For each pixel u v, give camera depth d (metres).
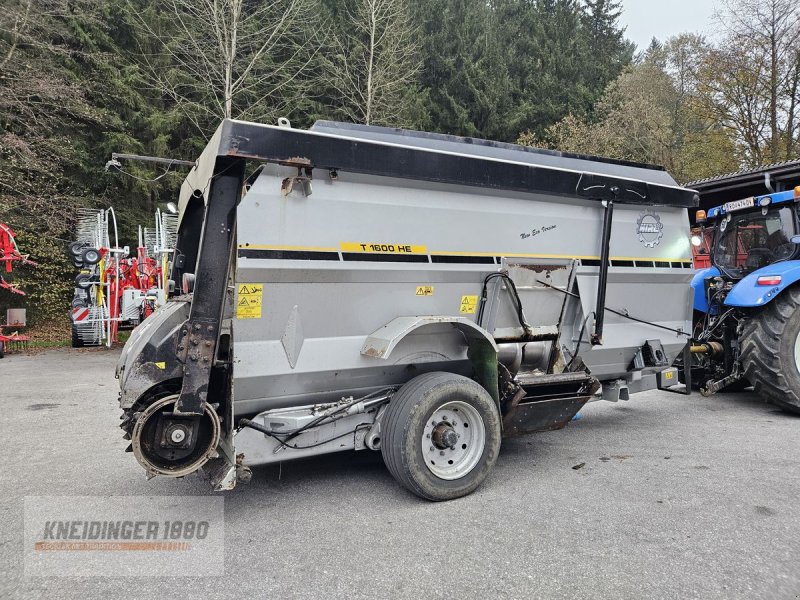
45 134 15.52
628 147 19.97
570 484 3.97
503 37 30.41
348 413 3.71
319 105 19.95
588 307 4.77
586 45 32.91
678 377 5.83
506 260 4.23
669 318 5.46
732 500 3.60
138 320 12.27
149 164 17.31
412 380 3.80
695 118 18.78
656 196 5.09
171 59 18.20
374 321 3.78
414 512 3.50
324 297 3.55
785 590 2.55
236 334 3.31
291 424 3.50
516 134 26.03
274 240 3.34
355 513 3.49
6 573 2.78
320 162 3.41
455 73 25.89
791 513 3.39
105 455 4.75
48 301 14.98
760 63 15.75
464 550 2.96
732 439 5.07
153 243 14.45
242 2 16.09
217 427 3.26
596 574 2.70
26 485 4.03
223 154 3.12
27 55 15.36
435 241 3.92
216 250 3.27
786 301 5.75
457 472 3.74
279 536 3.17
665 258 5.28
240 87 17.06
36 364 10.25
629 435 5.27
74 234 15.53
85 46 16.50
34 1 15.41
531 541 3.06
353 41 20.36
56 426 5.74
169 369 3.24
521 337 4.41
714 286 6.87
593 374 5.01
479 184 4.03
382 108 19.58
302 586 2.62
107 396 7.31
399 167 3.69
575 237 4.66
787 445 4.85
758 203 6.50
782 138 16.14
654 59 21.84
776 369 5.71
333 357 3.64
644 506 3.53
